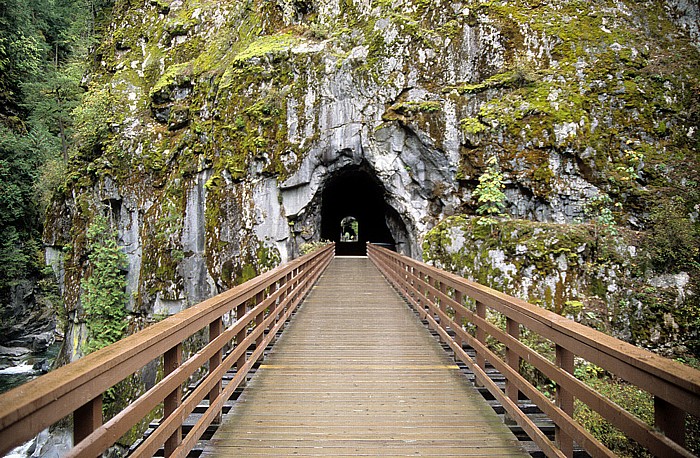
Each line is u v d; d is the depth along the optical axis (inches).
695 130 535.8
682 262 460.4
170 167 769.6
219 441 140.6
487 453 133.4
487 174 561.0
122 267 768.9
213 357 148.3
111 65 957.2
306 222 726.5
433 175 642.2
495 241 522.6
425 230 647.1
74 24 1229.7
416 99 645.9
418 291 358.6
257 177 693.9
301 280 410.6
